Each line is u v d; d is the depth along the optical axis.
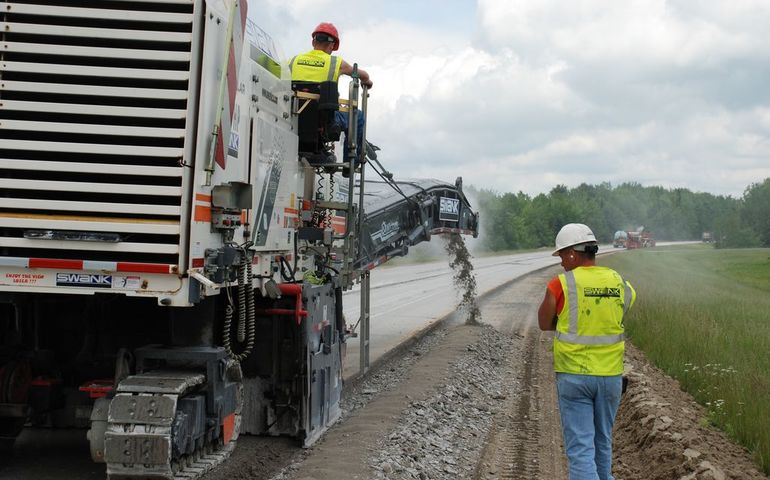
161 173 5.42
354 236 9.65
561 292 5.93
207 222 5.71
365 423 8.68
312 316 7.78
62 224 5.42
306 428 7.61
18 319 6.36
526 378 13.25
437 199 15.19
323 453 7.43
